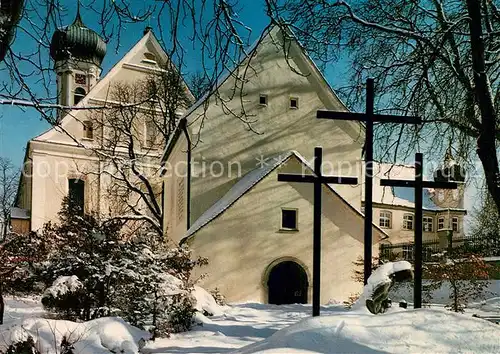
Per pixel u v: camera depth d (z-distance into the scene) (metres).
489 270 20.75
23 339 7.08
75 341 7.37
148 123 32.53
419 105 10.45
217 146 21.58
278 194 19.73
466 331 5.55
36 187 33.09
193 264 14.24
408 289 19.91
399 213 40.88
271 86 22.61
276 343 5.41
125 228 24.50
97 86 34.03
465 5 9.81
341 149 23.00
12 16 5.10
